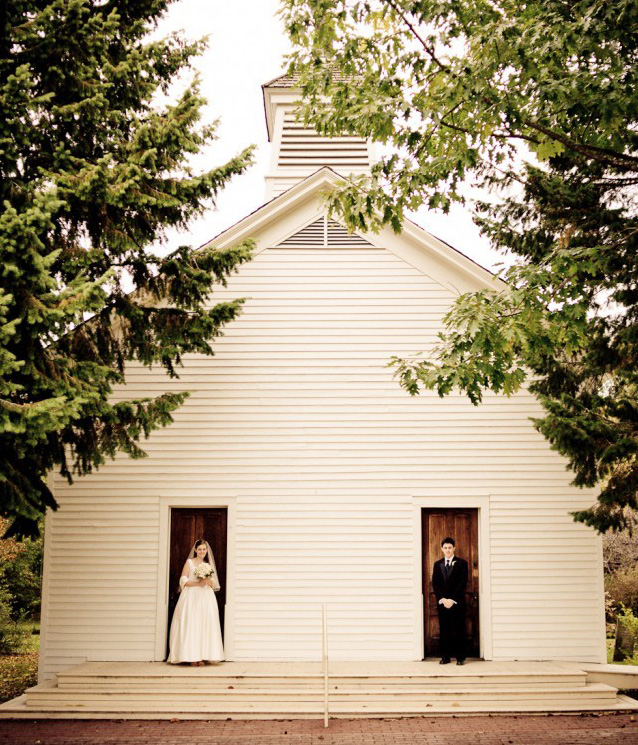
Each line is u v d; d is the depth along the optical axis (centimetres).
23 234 716
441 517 1220
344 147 1590
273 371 1235
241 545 1190
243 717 983
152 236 973
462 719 977
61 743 866
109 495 1202
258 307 1251
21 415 726
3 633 1892
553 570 1188
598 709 1008
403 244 1266
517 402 1222
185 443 1216
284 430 1220
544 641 1171
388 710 988
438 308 1249
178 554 1211
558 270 739
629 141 869
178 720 979
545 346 788
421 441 1216
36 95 887
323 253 1266
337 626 1168
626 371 916
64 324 771
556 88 699
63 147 837
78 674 1039
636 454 917
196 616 1113
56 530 1192
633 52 757
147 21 962
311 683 1037
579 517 1016
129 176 855
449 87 758
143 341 995
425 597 1200
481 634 1176
